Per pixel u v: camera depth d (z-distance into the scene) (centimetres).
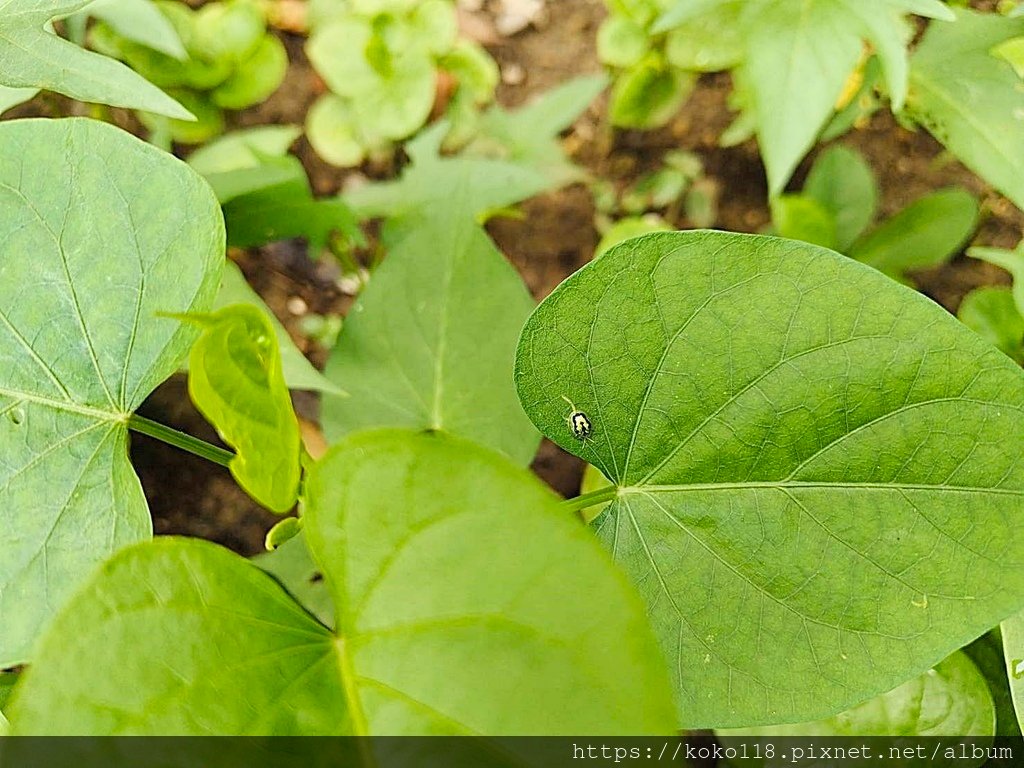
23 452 32
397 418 40
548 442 54
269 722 27
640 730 26
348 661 27
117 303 32
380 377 40
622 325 31
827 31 38
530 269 60
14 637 31
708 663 31
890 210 56
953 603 30
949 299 54
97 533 32
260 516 50
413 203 47
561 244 60
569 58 62
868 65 43
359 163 60
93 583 27
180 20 55
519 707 26
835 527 31
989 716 37
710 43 52
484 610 27
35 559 32
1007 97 40
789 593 31
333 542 28
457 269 40
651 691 26
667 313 31
